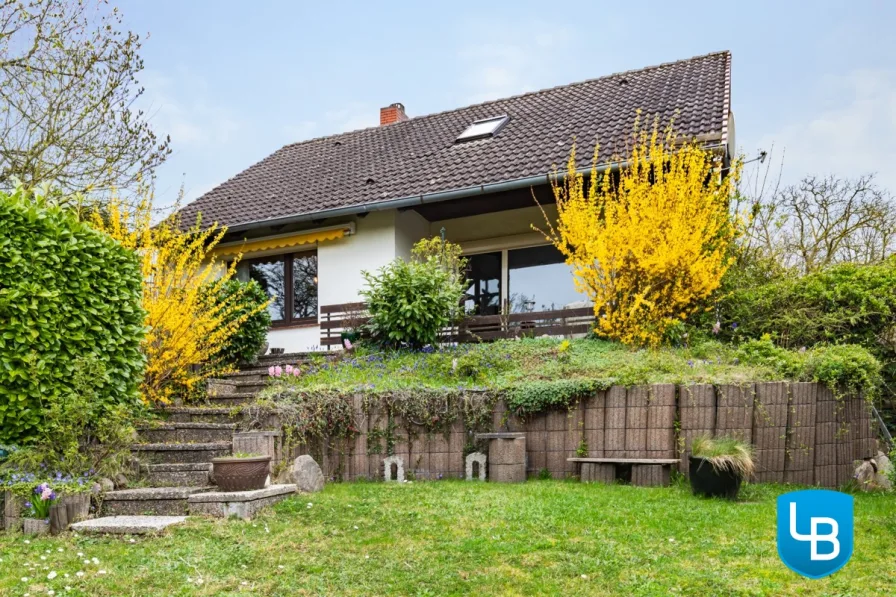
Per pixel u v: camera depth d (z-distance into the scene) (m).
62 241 6.42
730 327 10.38
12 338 5.79
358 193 13.59
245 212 14.49
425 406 8.22
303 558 4.53
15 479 5.44
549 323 11.44
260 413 7.72
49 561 4.41
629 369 8.20
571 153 11.44
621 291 10.10
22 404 5.79
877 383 8.50
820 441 7.65
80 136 10.98
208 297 9.88
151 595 3.83
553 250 13.20
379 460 8.18
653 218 9.81
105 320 6.64
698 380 7.82
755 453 7.40
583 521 5.49
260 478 5.96
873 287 9.65
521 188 12.05
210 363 9.93
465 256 13.97
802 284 10.21
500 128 14.90
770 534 5.09
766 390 7.57
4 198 6.06
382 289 11.28
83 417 5.89
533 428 8.23
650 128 12.09
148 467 6.46
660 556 4.56
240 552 4.65
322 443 8.08
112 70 11.27
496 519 5.57
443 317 11.17
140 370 7.23
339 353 11.45
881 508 6.14
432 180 12.97
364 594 3.91
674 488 7.16
